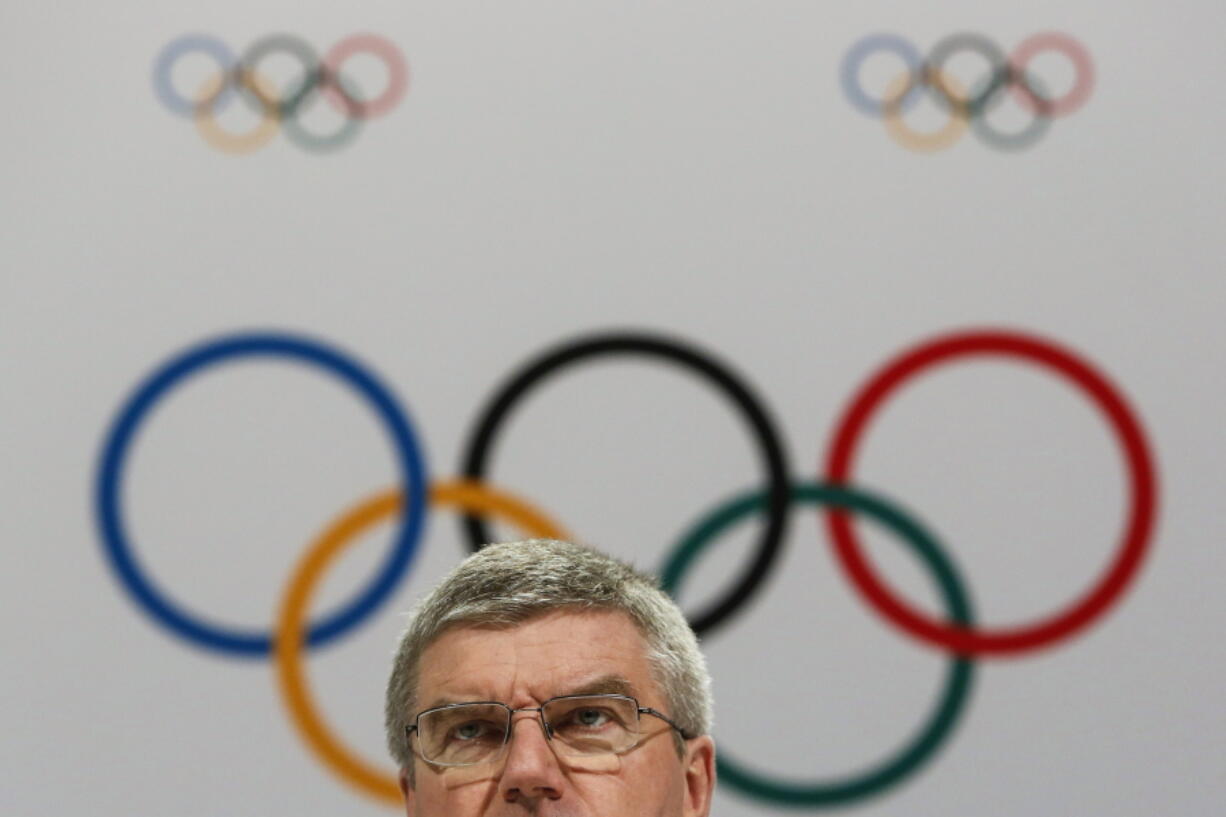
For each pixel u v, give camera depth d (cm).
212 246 1161
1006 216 1141
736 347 1138
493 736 453
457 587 468
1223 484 1112
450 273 1152
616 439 1132
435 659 461
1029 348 1127
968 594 1106
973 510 1116
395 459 1134
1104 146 1146
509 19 1175
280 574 1126
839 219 1146
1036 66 1155
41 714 1116
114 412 1146
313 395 1143
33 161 1168
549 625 457
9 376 1150
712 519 1120
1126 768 1086
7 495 1139
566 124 1164
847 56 1161
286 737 1106
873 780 1088
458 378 1141
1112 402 1120
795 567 1112
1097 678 1096
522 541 493
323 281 1155
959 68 1155
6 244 1160
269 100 1172
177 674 1117
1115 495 1113
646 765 454
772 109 1159
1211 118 1147
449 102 1169
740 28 1168
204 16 1177
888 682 1098
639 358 1138
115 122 1173
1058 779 1087
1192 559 1106
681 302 1144
